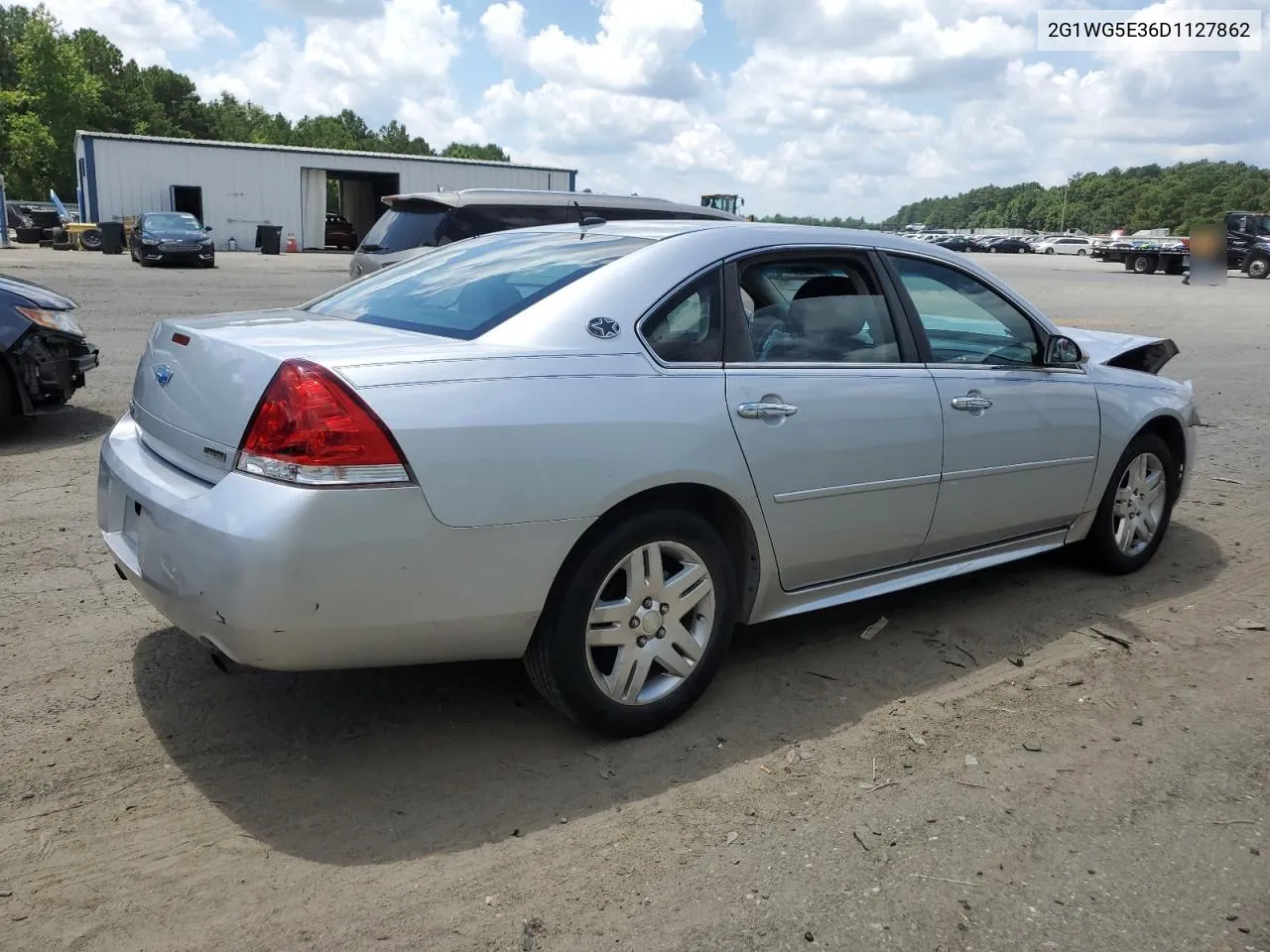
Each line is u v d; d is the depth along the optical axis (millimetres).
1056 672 3930
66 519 5379
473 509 2812
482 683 3705
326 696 3566
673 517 3225
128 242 33812
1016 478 4293
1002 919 2514
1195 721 3564
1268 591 4891
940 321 4133
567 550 2986
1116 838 2861
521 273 3520
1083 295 25984
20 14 90062
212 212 40156
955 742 3369
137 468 3152
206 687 3586
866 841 2809
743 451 3330
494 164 44500
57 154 66562
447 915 2473
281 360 2793
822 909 2527
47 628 4016
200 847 2707
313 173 41594
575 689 3125
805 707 3582
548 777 3092
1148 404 4930
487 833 2809
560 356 3068
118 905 2471
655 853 2736
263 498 2664
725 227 3709
